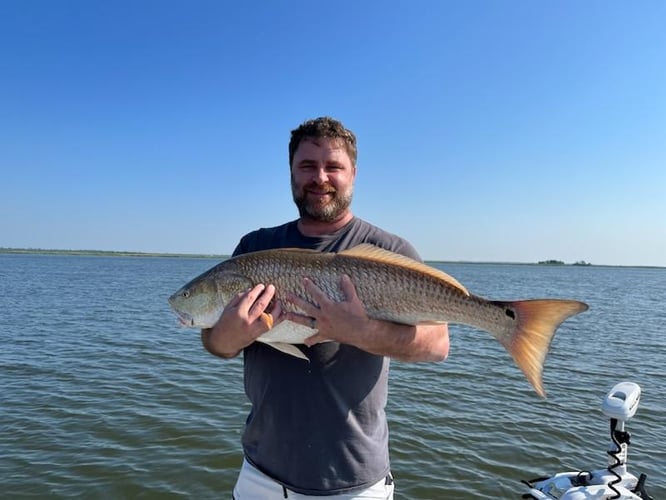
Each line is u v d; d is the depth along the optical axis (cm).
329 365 103
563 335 729
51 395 363
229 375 436
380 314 111
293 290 108
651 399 390
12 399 352
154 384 400
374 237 119
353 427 102
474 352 570
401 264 111
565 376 464
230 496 232
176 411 334
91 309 933
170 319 811
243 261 115
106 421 311
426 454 275
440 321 112
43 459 258
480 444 290
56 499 222
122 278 2170
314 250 113
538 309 112
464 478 250
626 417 152
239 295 101
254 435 109
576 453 281
